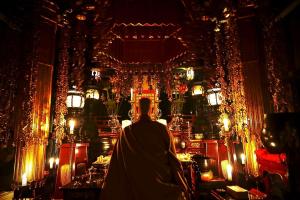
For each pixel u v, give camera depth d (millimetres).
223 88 4691
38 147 3666
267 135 2588
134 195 2270
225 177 4641
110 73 6223
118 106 6465
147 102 2727
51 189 4277
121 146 2480
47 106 3855
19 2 3629
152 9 4551
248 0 3730
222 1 4039
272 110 3557
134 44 5621
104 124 6453
